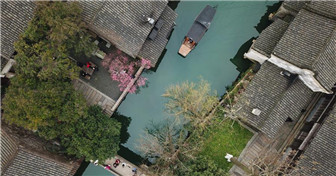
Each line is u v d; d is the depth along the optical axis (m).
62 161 23.48
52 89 22.58
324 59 22.44
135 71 28.08
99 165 27.47
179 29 29.34
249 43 29.69
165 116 28.86
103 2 22.89
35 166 22.09
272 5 29.62
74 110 23.34
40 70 23.41
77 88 27.61
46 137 23.42
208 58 29.73
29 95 21.80
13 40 22.81
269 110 24.81
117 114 29.11
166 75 29.56
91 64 27.42
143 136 28.62
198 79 29.55
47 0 22.00
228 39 29.73
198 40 28.45
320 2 23.70
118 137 25.80
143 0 24.00
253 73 27.86
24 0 22.38
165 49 29.42
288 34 23.50
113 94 28.08
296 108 25.38
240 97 25.89
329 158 23.89
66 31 22.09
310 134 25.77
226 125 27.84
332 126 24.33
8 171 21.34
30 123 21.84
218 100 28.17
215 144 27.77
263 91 25.28
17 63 23.14
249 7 29.73
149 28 24.55
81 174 27.98
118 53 27.98
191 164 25.56
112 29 23.70
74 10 22.25
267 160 27.67
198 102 25.50
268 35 25.56
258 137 27.95
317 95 28.19
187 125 27.83
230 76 29.67
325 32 22.47
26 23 22.84
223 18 29.70
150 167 26.23
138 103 29.28
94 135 24.20
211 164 25.42
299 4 25.27
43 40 23.19
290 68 23.89
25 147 21.95
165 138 26.95
